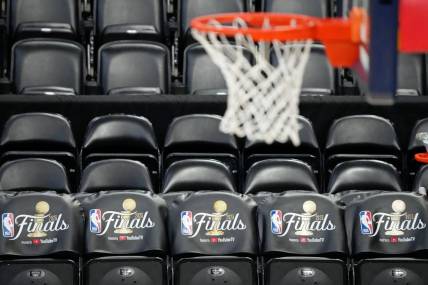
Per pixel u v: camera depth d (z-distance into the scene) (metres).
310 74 13.77
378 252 10.52
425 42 7.00
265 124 8.57
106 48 13.83
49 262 10.32
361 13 7.54
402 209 10.57
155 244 10.42
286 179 11.53
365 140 12.48
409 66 14.05
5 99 12.71
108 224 10.44
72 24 14.62
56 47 13.81
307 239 10.44
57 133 12.29
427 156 10.57
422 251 10.53
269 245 10.45
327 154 12.59
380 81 7.05
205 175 11.48
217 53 8.63
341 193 11.16
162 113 12.85
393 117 13.04
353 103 12.95
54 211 10.46
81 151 12.23
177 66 14.64
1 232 10.41
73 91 13.28
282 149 12.52
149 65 13.76
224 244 10.42
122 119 12.26
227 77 8.60
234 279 10.32
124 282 10.30
